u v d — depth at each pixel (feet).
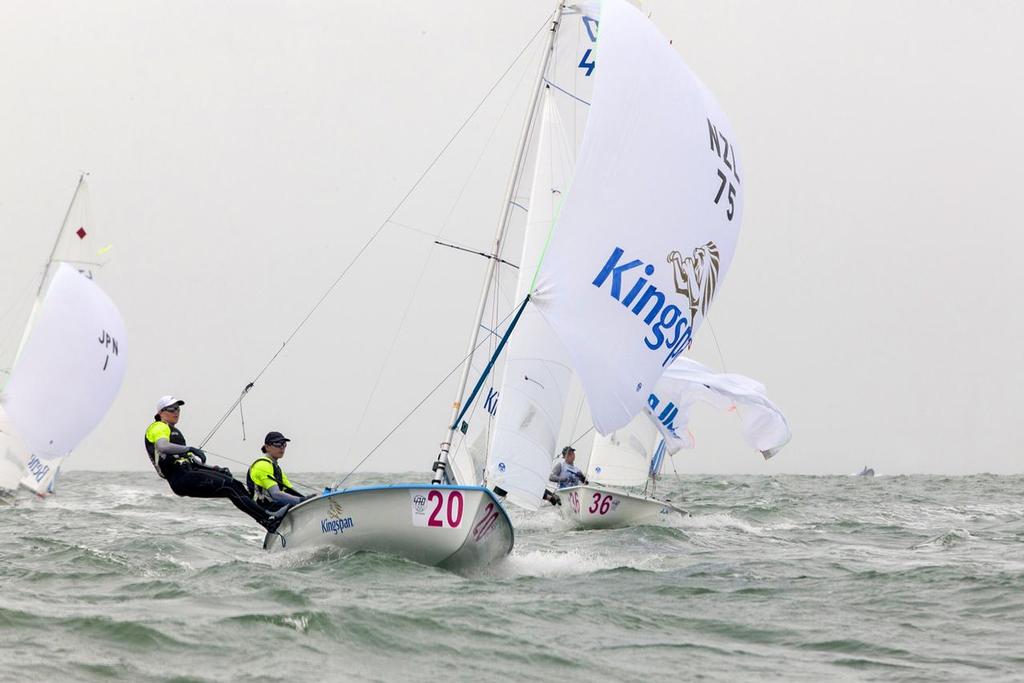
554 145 180.65
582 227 144.25
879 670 93.09
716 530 233.55
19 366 258.37
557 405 170.81
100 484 460.14
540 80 180.24
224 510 272.92
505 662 89.15
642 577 145.48
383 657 87.56
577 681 85.25
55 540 160.04
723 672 90.79
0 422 261.44
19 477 265.95
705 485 538.88
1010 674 91.86
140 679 75.72
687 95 149.89
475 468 164.96
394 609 106.32
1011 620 116.47
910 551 190.60
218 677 77.46
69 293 257.14
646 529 219.82
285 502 145.07
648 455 273.13
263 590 111.45
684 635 106.01
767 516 280.72
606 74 145.59
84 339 257.34
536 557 164.35
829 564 164.25
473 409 165.27
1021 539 218.79
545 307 145.28
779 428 260.42
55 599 105.19
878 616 118.62
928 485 594.65
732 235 155.53
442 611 107.04
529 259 174.60
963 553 186.50
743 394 255.70
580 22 183.73
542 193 178.29
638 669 90.22
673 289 146.92
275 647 86.63
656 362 147.33
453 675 84.02
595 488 230.89
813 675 90.63
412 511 135.03
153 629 88.53
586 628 105.70
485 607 111.34
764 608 122.83
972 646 103.50
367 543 138.72
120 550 152.35
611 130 144.46
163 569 133.18
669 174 146.20
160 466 145.07
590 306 144.05
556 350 170.60
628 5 151.02
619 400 145.59
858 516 291.79
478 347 167.73
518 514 273.13
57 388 257.55
